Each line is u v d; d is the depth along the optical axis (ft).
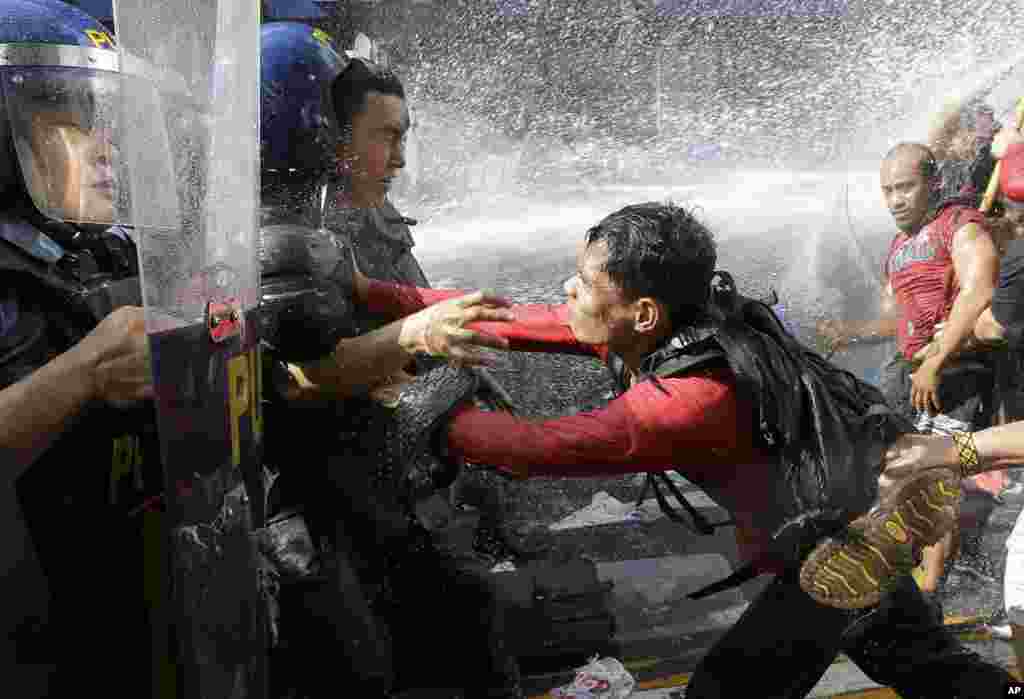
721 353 4.57
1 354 3.26
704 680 5.29
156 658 3.71
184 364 2.97
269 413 5.01
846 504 4.60
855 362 8.06
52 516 3.43
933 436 4.83
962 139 8.61
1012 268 7.39
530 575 7.28
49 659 3.47
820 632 5.00
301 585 5.04
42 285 3.35
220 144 3.10
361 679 5.38
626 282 4.67
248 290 3.34
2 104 3.33
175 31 2.93
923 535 4.73
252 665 3.35
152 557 3.67
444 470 5.08
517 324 5.60
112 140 3.57
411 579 5.75
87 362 3.14
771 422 4.48
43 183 3.46
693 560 7.89
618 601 7.43
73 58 3.41
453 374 5.04
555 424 4.68
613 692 6.55
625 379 5.22
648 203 4.96
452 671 6.15
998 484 8.43
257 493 3.45
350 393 5.00
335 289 4.83
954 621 7.36
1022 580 5.77
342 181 5.45
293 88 4.72
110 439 3.54
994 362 7.66
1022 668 5.78
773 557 4.81
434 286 7.66
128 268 3.69
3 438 3.05
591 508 8.29
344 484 5.11
